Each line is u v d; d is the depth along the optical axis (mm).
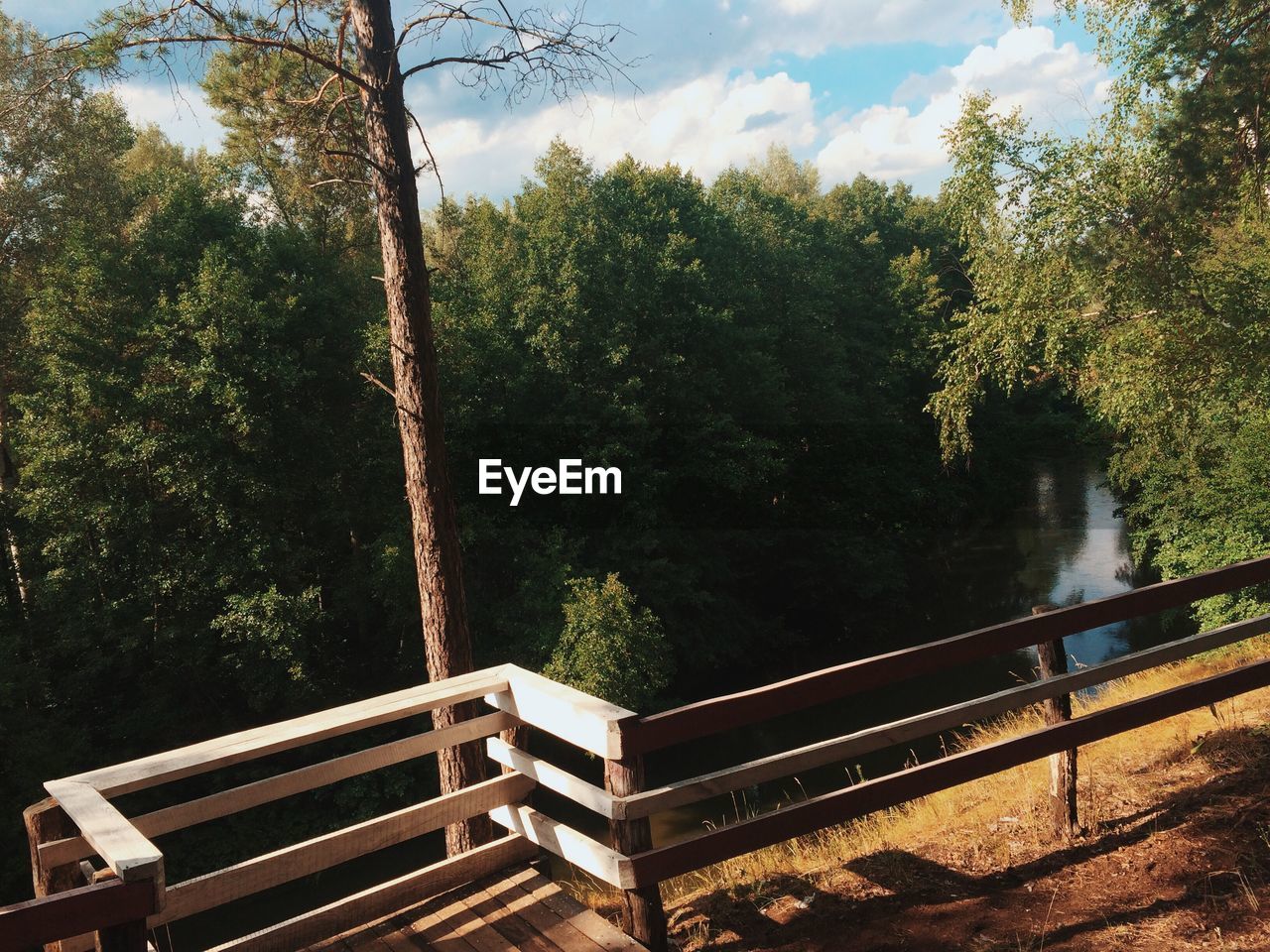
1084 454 57031
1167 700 4137
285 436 21953
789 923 3658
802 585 35625
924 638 32812
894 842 4414
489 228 32719
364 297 26672
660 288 30625
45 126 21906
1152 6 13867
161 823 2875
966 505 45469
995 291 16062
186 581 21422
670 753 24969
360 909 3273
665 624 29328
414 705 3371
